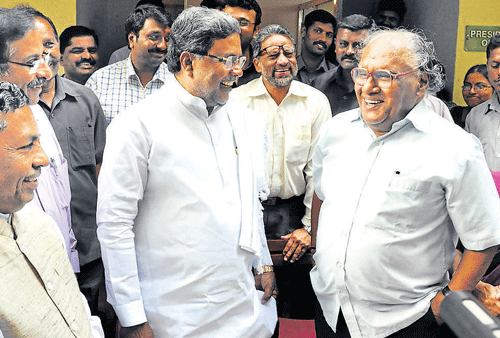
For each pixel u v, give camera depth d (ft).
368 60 6.57
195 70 6.48
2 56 6.61
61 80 9.14
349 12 18.01
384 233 6.69
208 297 6.75
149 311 6.80
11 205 4.55
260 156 7.41
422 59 6.48
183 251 6.63
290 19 19.56
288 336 10.94
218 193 6.73
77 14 15.96
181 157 6.57
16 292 4.45
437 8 17.07
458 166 6.38
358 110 7.38
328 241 7.20
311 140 9.85
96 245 9.31
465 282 6.64
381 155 6.84
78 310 5.22
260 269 7.36
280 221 9.78
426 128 6.63
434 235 6.75
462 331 2.39
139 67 11.14
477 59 16.43
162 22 10.70
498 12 16.22
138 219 6.82
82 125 9.23
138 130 6.50
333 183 7.30
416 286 6.77
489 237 6.47
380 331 6.92
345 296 7.06
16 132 4.41
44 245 4.91
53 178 7.57
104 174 6.52
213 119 6.89
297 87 9.86
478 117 12.87
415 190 6.55
